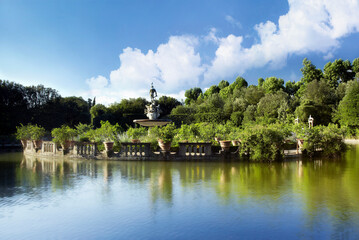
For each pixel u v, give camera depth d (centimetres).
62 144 1336
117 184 704
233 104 4366
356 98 3647
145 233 396
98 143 1345
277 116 3928
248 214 469
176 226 420
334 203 529
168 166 1018
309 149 1273
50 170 934
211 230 404
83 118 4150
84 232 400
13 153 1630
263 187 663
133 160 1188
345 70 4953
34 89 3722
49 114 3712
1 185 695
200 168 968
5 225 428
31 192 623
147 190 638
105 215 469
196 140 1382
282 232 396
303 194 595
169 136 1212
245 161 1151
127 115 3894
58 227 419
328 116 4034
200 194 598
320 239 373
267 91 5144
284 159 1207
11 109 3309
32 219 452
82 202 543
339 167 991
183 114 4062
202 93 6869
